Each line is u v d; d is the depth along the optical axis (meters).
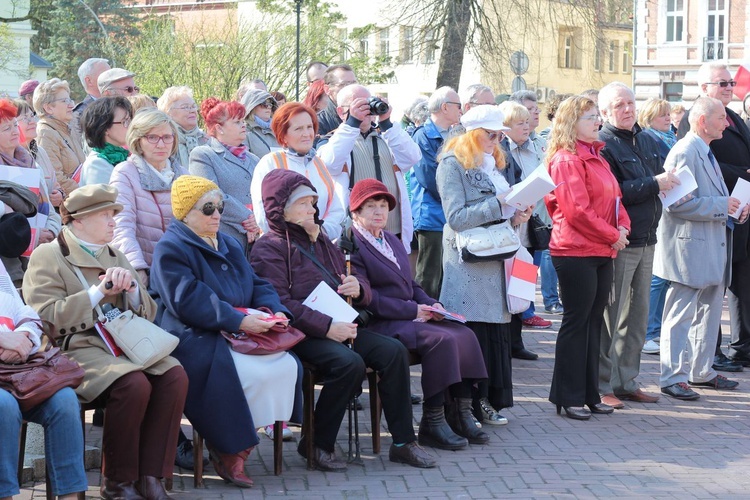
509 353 7.01
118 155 6.43
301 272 6.01
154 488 5.15
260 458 6.17
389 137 7.39
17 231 5.29
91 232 5.25
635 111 7.59
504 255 6.66
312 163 6.74
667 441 6.82
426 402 6.41
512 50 27.16
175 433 5.21
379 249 6.47
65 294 5.17
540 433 6.91
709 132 8.14
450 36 25.34
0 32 30.45
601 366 7.67
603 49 28.02
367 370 6.22
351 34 32.50
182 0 38.22
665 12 37.88
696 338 8.43
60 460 4.68
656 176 7.42
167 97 7.74
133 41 35.69
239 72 25.47
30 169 5.93
